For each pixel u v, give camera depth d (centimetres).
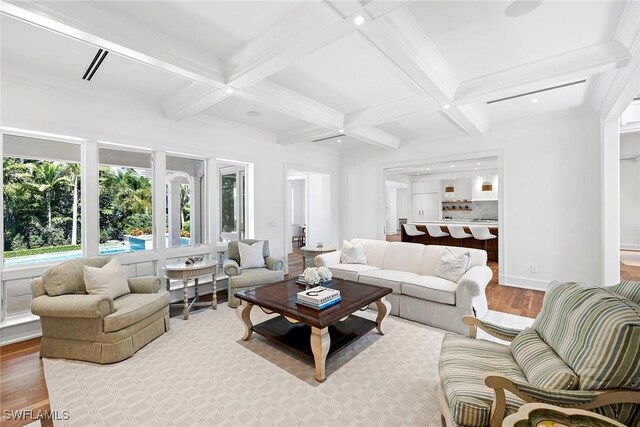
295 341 262
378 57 252
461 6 211
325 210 730
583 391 126
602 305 140
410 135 572
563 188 441
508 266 488
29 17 190
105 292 279
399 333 311
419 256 406
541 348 163
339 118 439
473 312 310
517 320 340
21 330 300
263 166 541
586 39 252
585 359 131
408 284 346
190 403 199
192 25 233
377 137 541
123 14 218
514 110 436
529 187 468
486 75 315
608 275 386
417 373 236
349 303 264
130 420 183
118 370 240
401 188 1343
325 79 327
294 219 1112
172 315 369
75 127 329
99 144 359
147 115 387
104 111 351
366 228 682
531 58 283
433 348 277
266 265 449
